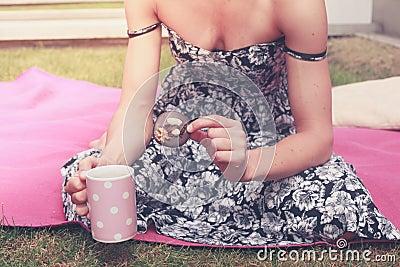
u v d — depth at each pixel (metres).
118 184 1.73
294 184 1.93
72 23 5.42
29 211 2.12
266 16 1.86
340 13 6.00
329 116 1.93
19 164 2.52
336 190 1.89
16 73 4.63
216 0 1.87
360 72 4.70
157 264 1.82
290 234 1.93
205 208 2.02
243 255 1.88
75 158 2.11
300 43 1.86
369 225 1.88
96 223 1.76
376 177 2.39
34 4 5.83
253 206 2.00
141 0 1.99
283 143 1.89
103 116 3.12
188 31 1.93
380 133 2.97
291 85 1.91
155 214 2.00
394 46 5.46
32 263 1.82
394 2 5.79
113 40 5.46
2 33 5.31
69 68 4.78
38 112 3.19
